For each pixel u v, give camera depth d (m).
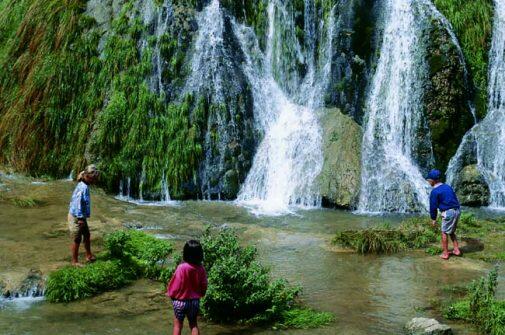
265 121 17.70
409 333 7.07
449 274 9.64
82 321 7.38
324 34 18.70
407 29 17.67
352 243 11.23
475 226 12.90
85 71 17.23
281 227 13.02
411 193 15.28
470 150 16.97
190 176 16.09
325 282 9.20
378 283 9.17
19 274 8.49
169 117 16.53
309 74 18.89
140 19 17.64
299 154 16.78
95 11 18.38
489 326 7.11
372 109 17.78
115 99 16.42
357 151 16.33
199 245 6.45
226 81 17.27
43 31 18.12
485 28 18.33
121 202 14.88
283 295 7.95
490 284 7.59
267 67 18.50
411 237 11.68
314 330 7.24
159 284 8.83
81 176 9.30
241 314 7.57
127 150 16.00
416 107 17.12
